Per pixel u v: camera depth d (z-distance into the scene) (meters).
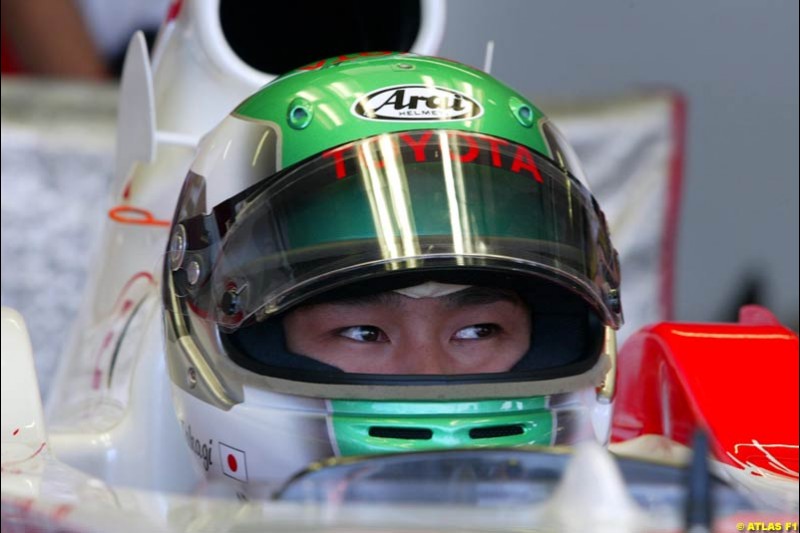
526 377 5.09
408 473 3.71
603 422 5.43
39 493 4.12
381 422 4.88
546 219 5.22
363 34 7.50
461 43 11.33
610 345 5.66
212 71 7.16
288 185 5.20
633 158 11.18
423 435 4.88
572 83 11.35
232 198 5.34
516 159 5.31
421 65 5.74
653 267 11.18
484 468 3.70
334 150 5.21
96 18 12.29
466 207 5.07
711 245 11.21
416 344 5.39
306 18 7.38
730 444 5.80
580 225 5.37
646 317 11.13
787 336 6.65
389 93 5.44
